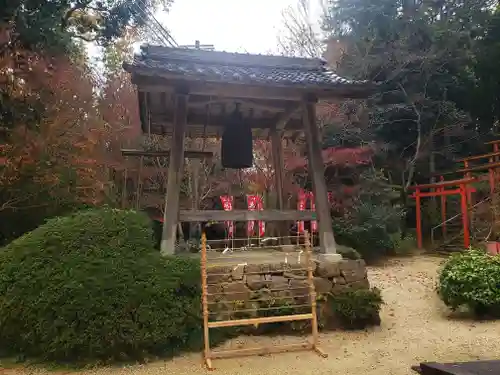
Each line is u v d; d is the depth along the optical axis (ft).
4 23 27.61
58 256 14.24
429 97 53.42
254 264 17.31
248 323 14.37
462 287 19.63
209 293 15.85
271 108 22.45
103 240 14.85
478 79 58.49
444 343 15.78
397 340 16.11
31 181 24.06
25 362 13.55
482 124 60.64
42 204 23.99
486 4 59.41
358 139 50.24
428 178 56.08
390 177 52.70
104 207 17.54
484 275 19.62
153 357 13.97
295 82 18.22
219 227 43.57
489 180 44.14
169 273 14.82
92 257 14.25
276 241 25.82
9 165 23.16
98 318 13.20
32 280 13.64
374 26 53.67
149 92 19.48
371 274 33.35
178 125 18.66
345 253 20.30
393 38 52.95
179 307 14.37
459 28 54.65
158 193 47.01
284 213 19.62
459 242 46.01
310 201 32.42
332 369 13.08
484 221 45.37
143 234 15.57
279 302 16.46
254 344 15.38
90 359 13.41
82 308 13.16
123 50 49.37
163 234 17.94
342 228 40.98
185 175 47.70
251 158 23.08
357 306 17.26
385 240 40.63
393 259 41.88
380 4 53.62
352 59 52.37
